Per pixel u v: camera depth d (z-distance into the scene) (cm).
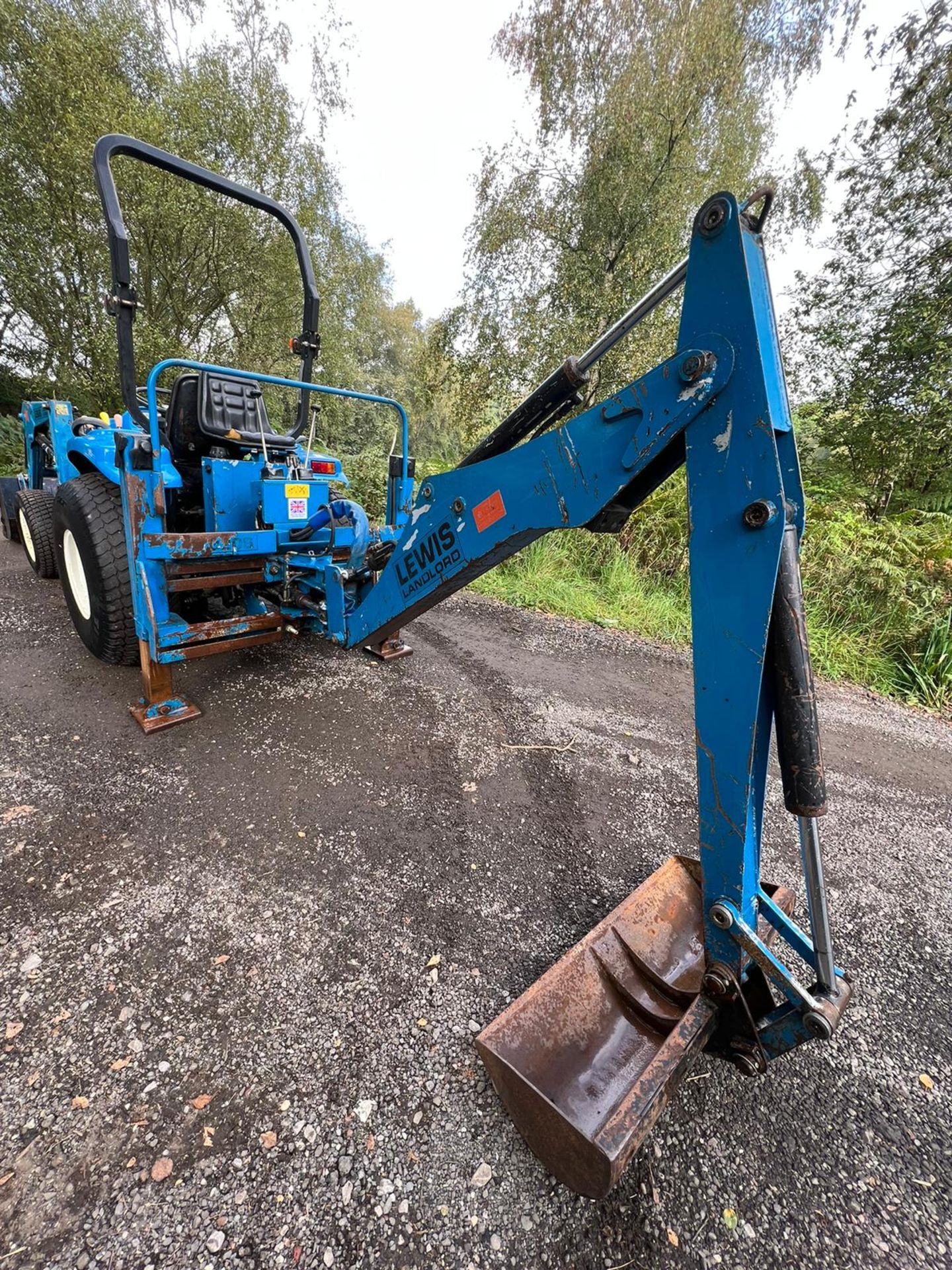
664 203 643
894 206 579
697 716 118
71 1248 101
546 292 696
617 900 190
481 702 322
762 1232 112
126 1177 111
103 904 170
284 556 284
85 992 145
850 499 610
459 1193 113
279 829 208
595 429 136
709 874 120
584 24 613
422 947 166
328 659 359
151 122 764
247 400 310
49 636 349
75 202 790
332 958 160
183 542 248
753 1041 116
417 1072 134
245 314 988
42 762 233
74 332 882
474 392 752
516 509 162
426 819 221
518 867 201
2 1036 133
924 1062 148
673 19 591
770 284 117
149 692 266
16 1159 112
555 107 656
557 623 477
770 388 109
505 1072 113
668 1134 127
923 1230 114
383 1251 104
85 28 779
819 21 598
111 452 287
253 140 869
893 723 358
